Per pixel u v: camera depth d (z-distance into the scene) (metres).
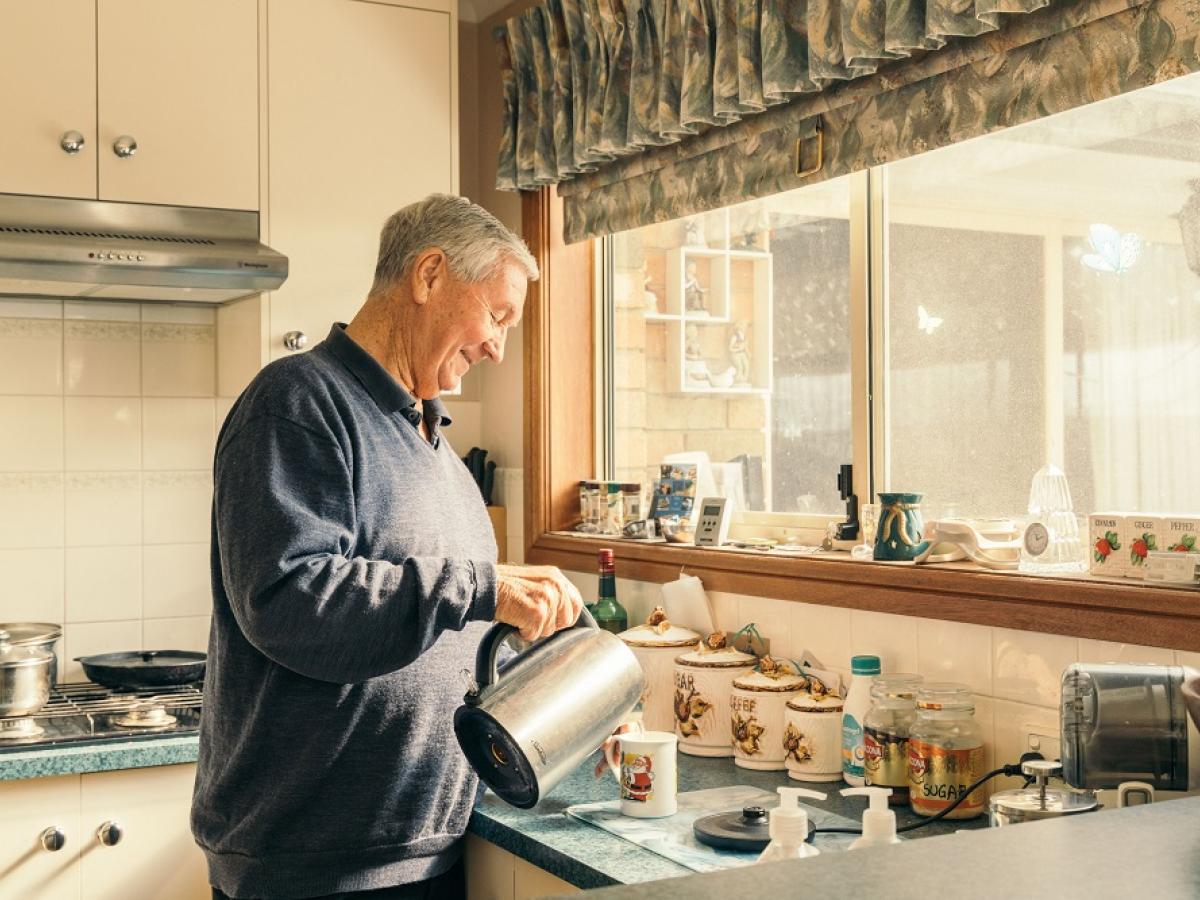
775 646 2.42
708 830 1.73
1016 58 1.88
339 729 1.71
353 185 2.93
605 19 2.73
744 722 2.21
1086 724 1.41
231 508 1.62
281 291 2.86
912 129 2.08
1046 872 0.71
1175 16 1.66
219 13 2.80
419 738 1.77
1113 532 1.80
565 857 1.70
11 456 2.98
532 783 1.52
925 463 2.29
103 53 2.69
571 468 3.21
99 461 3.05
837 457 2.52
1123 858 0.73
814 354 2.57
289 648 1.56
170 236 2.71
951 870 0.71
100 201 2.68
